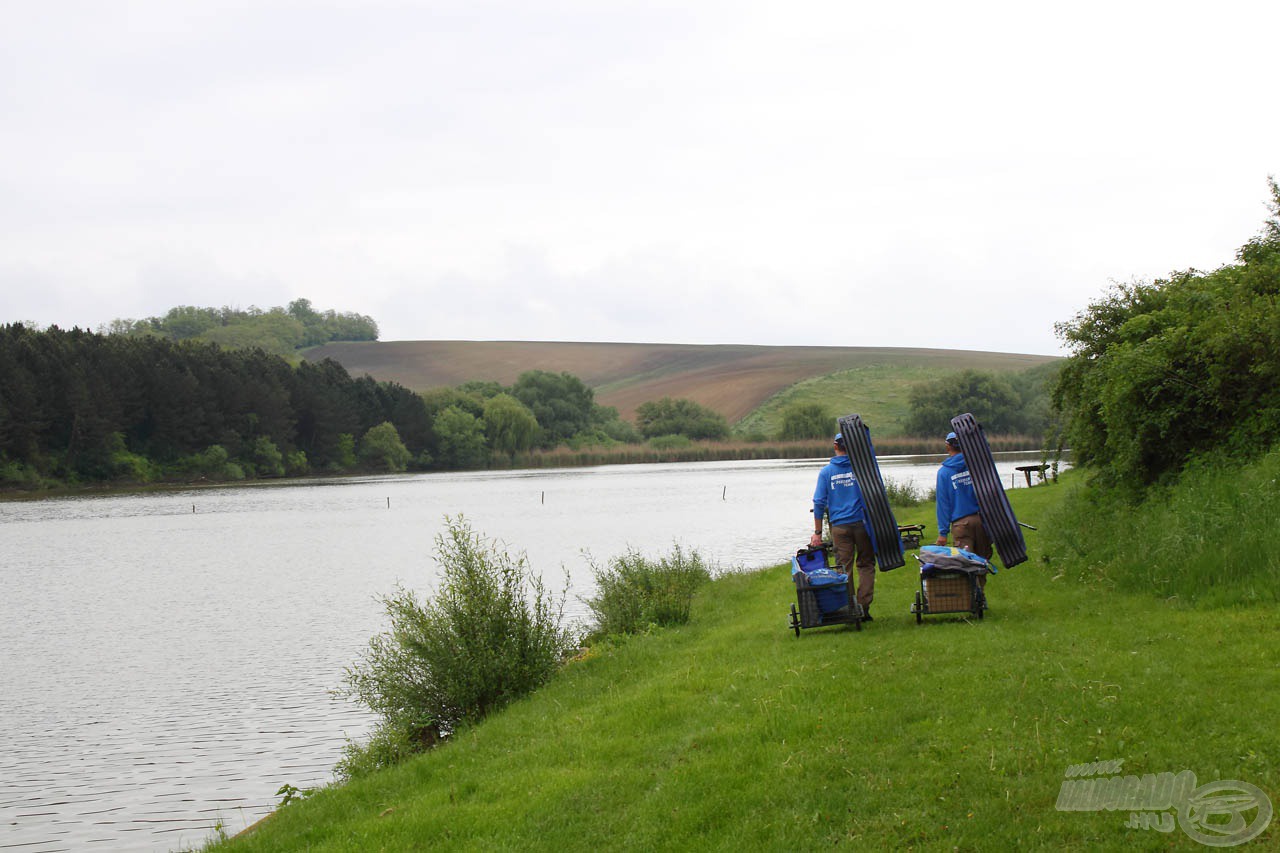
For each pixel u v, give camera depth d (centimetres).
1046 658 885
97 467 9744
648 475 10294
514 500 6769
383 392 13512
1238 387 1526
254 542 4322
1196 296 1786
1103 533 1487
